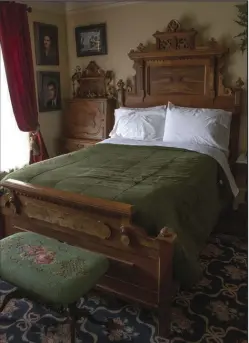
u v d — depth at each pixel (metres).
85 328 1.88
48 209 2.10
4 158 3.66
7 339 1.81
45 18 3.91
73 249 1.85
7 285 2.29
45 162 2.73
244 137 3.45
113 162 2.71
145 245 1.75
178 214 2.09
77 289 1.56
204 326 1.87
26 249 1.84
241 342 1.75
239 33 3.27
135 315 1.97
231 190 2.96
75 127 4.18
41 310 2.03
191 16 3.46
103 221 1.89
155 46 3.71
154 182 2.18
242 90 3.34
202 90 3.46
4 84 3.50
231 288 2.19
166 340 1.78
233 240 2.82
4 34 3.25
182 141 3.21
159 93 3.69
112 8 3.86
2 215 2.39
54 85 4.12
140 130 3.48
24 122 3.59
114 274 1.94
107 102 3.94
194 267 1.94
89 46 4.09
